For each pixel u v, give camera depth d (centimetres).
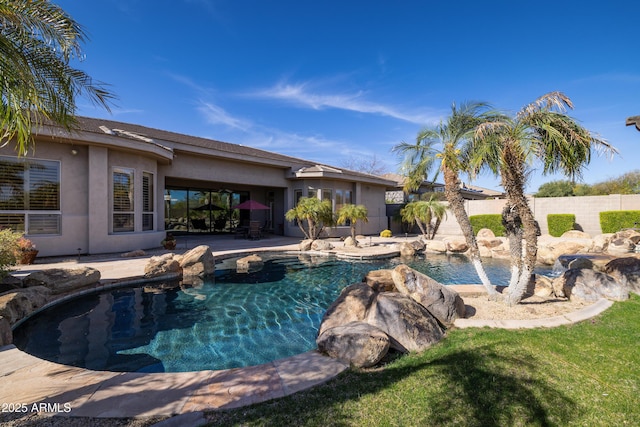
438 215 1952
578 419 267
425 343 420
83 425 255
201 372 344
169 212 2047
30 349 473
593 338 431
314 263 1219
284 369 350
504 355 378
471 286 762
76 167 1120
